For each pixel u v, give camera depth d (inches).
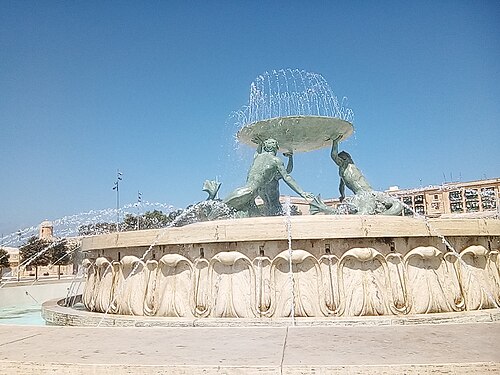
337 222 292.0
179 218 431.8
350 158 482.0
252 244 296.7
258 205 470.3
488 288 319.9
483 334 167.5
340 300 287.1
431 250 297.9
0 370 141.9
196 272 303.4
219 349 154.1
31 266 1718.8
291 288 287.6
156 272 317.4
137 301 319.6
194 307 298.5
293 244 293.7
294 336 171.8
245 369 131.9
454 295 302.8
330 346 154.1
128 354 149.8
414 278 296.4
